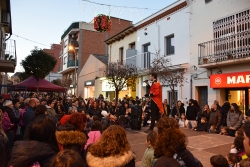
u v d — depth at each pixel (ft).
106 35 112.16
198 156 19.25
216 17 41.42
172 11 52.08
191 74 46.14
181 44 49.11
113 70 56.08
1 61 33.81
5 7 46.68
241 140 12.94
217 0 41.42
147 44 61.46
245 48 35.50
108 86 75.72
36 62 51.88
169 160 7.68
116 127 8.84
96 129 14.93
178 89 49.37
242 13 37.22
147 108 36.83
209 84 42.42
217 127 29.73
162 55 51.93
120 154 8.23
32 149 8.73
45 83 54.08
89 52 108.27
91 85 89.30
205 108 32.30
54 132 9.96
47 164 8.55
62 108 33.22
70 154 5.81
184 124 35.17
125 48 70.69
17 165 8.45
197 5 45.47
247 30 35.24
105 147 8.26
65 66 119.85
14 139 21.03
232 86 37.65
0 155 10.12
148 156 12.03
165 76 44.27
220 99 40.73
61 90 55.11
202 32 44.14
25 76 84.28
